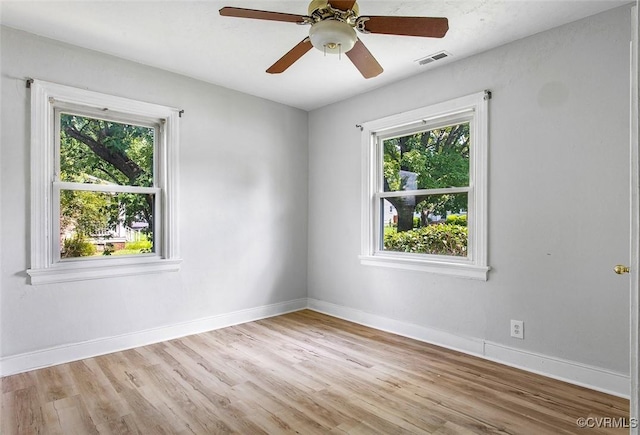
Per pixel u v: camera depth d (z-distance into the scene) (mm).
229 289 3797
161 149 3389
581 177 2463
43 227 2744
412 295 3439
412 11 2410
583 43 2457
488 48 2896
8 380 2523
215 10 2412
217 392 2375
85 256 2998
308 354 3014
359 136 3926
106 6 2363
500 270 2848
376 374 2639
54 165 2852
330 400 2277
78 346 2893
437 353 3033
